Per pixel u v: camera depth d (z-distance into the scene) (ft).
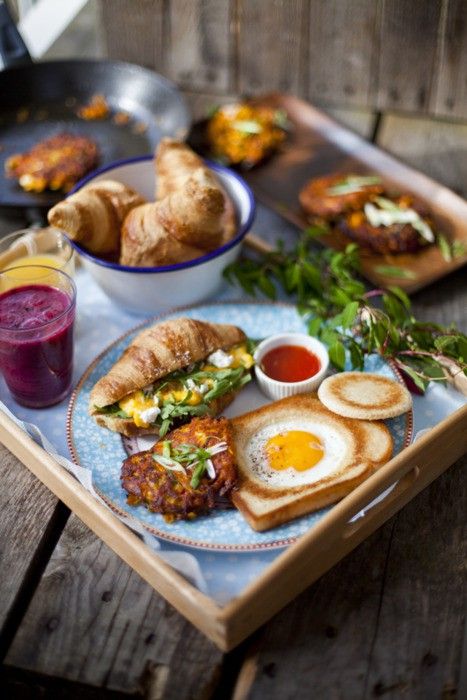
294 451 2.62
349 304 2.85
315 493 2.48
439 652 2.37
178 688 2.31
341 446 2.64
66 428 2.77
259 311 3.10
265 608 2.35
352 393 2.72
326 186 3.71
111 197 3.12
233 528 2.47
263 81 4.44
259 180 3.92
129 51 4.53
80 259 3.34
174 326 2.84
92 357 3.06
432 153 4.06
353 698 2.30
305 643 2.39
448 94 4.16
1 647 2.44
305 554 2.33
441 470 2.73
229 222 3.23
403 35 4.04
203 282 3.12
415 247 3.47
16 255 3.16
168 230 3.01
